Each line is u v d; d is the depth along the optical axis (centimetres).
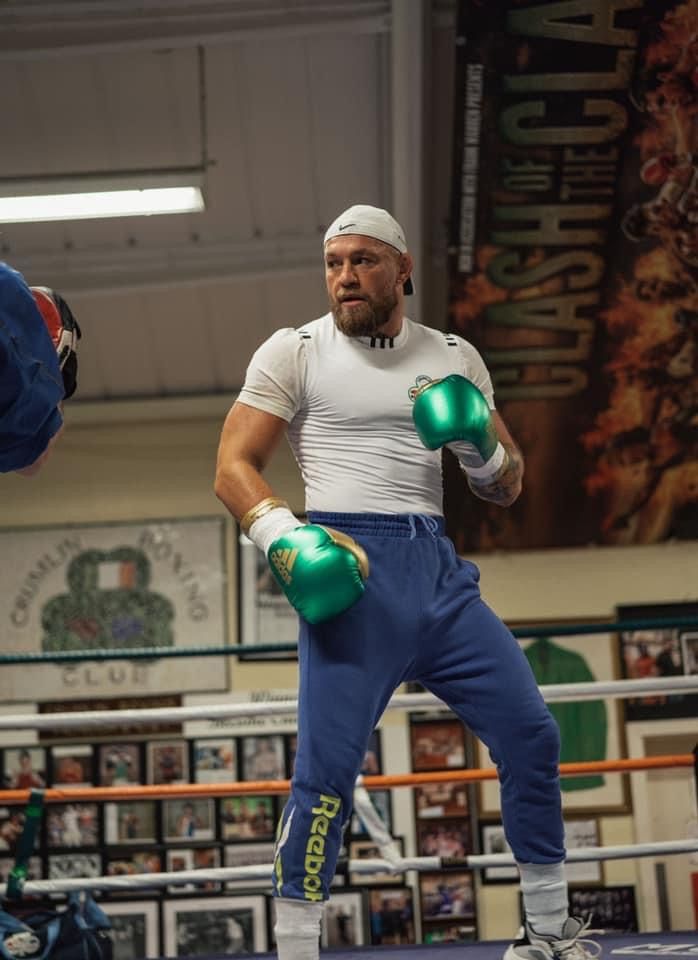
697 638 614
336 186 569
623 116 468
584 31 445
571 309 537
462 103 468
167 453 657
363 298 200
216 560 641
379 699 192
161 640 631
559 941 205
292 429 206
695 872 583
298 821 185
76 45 486
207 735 615
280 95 524
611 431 579
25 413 153
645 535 606
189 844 597
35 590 641
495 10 441
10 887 307
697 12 439
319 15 482
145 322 632
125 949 577
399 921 577
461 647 198
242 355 650
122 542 645
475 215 503
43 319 157
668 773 601
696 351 552
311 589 178
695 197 489
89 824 602
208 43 490
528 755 199
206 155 545
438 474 206
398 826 591
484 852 585
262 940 578
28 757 614
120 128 532
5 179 488
